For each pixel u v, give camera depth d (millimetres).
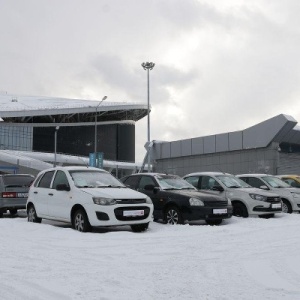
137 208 11156
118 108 111375
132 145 124500
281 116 27094
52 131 109062
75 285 5516
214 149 31516
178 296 5047
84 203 11008
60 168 12680
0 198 15484
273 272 6398
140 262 7160
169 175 14422
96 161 43500
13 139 102688
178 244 9078
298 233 10805
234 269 6602
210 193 13461
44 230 11211
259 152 28656
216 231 11117
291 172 30109
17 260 7297
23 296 5027
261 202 14539
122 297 4977
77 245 8969
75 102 117188
